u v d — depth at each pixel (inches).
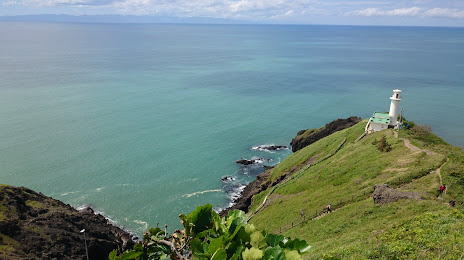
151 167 3117.6
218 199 2677.2
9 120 4082.2
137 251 226.8
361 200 1660.9
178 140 3735.2
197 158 3334.2
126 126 4099.4
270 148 3612.2
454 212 1041.5
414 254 794.8
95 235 2108.8
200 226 241.0
